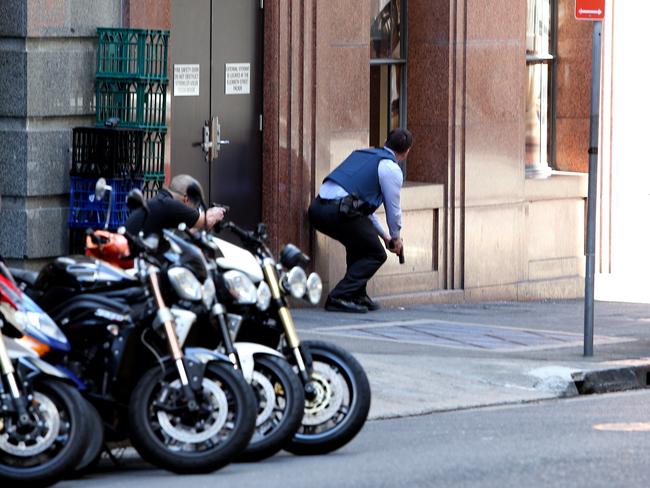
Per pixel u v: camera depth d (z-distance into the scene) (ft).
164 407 76.33
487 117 154.51
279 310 82.43
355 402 82.94
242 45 137.90
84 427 72.43
